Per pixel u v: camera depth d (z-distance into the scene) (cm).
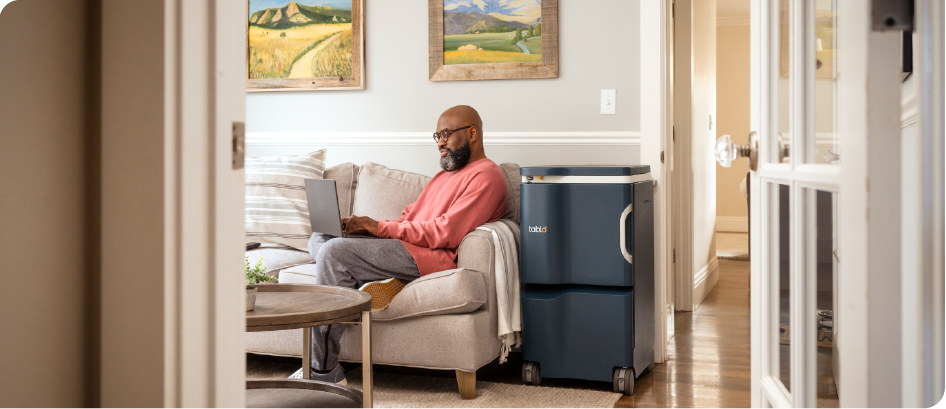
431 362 229
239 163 74
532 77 301
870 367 62
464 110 269
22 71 60
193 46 67
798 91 88
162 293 65
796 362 92
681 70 375
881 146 60
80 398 66
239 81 74
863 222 62
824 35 79
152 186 65
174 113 65
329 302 182
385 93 322
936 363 62
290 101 335
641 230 251
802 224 89
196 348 68
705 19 446
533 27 302
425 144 317
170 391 66
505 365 278
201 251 69
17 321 60
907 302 70
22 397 61
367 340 184
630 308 236
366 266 237
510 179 282
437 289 226
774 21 102
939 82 60
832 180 73
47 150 63
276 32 334
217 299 70
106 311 66
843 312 70
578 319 240
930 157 62
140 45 65
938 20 60
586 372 240
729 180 815
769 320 108
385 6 321
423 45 316
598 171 238
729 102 803
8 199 60
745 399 229
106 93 66
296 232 294
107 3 65
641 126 284
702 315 370
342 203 305
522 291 252
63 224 64
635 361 241
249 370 267
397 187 295
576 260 241
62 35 64
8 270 60
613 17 292
